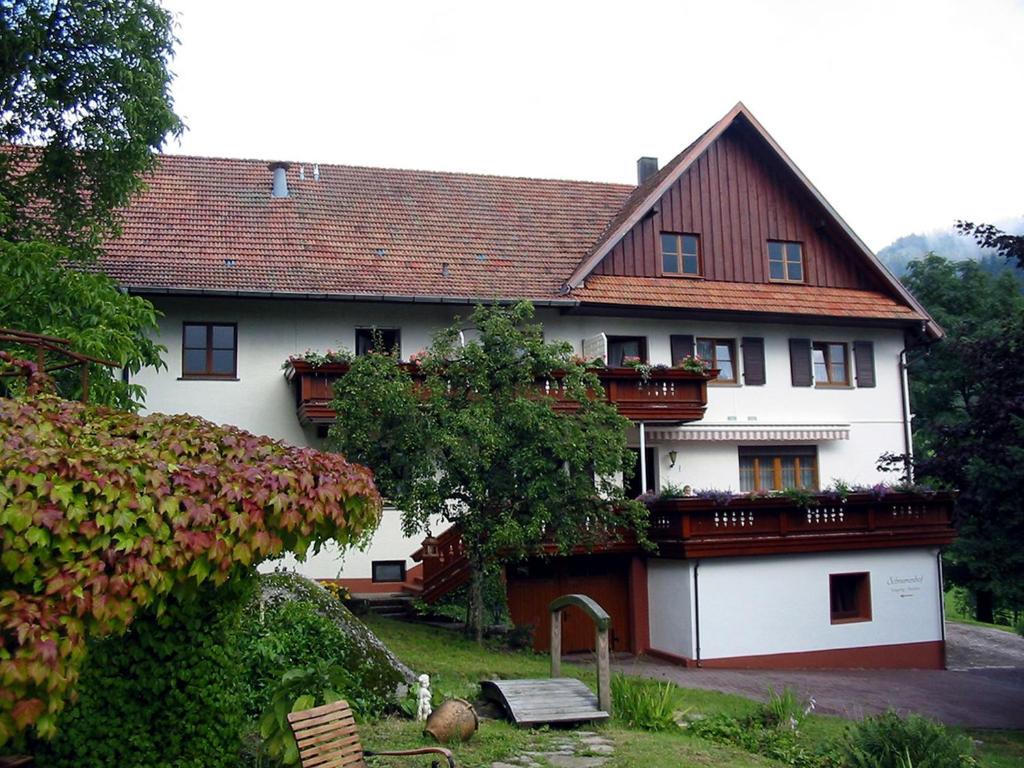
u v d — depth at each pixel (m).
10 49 15.59
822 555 22.77
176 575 6.41
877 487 23.16
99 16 15.70
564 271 26.03
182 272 22.50
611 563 23.30
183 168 27.05
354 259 24.56
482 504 17.84
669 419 24.27
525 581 22.67
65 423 6.71
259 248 24.22
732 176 27.94
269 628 11.80
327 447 19.84
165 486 6.50
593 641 23.06
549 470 17.75
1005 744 16.81
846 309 27.50
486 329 18.25
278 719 8.57
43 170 16.89
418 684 12.34
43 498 5.79
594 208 29.75
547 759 10.55
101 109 16.70
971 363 20.19
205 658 8.04
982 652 27.33
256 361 23.17
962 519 19.92
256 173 27.58
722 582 21.69
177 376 22.64
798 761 12.16
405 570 23.38
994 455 18.95
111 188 16.92
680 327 26.47
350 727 8.23
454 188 29.31
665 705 13.48
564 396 20.38
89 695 7.69
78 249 17.45
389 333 24.22
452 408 17.72
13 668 5.17
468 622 19.06
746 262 27.66
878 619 23.20
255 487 7.04
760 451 27.34
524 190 30.03
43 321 13.58
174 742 7.81
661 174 28.23
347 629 12.83
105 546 5.93
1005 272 39.31
